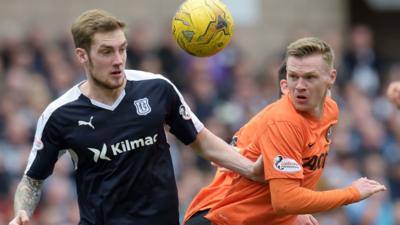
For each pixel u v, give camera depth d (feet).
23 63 128.36
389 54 180.04
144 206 60.80
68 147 60.85
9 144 114.32
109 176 60.39
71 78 126.41
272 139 59.67
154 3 161.17
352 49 152.87
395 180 128.26
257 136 61.52
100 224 60.59
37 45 133.08
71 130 60.34
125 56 59.52
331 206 59.57
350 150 129.70
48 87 124.57
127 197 60.49
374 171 127.65
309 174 61.21
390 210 120.98
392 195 127.65
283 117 59.82
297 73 59.11
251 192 62.08
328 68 59.52
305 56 59.00
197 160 118.62
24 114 118.83
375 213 118.83
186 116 62.54
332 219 113.91
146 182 60.70
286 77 61.57
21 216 59.67
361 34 153.99
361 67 151.84
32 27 140.56
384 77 152.87
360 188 60.08
